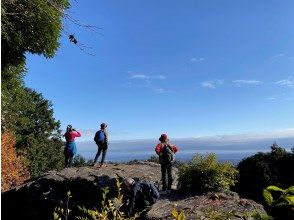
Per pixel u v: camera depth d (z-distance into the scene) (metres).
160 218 9.78
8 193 15.45
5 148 24.66
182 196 12.58
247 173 26.89
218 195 12.05
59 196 14.41
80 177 14.39
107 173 14.95
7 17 10.16
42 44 11.82
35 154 49.94
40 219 14.58
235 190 27.14
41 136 54.03
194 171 13.21
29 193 14.88
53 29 11.10
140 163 19.11
